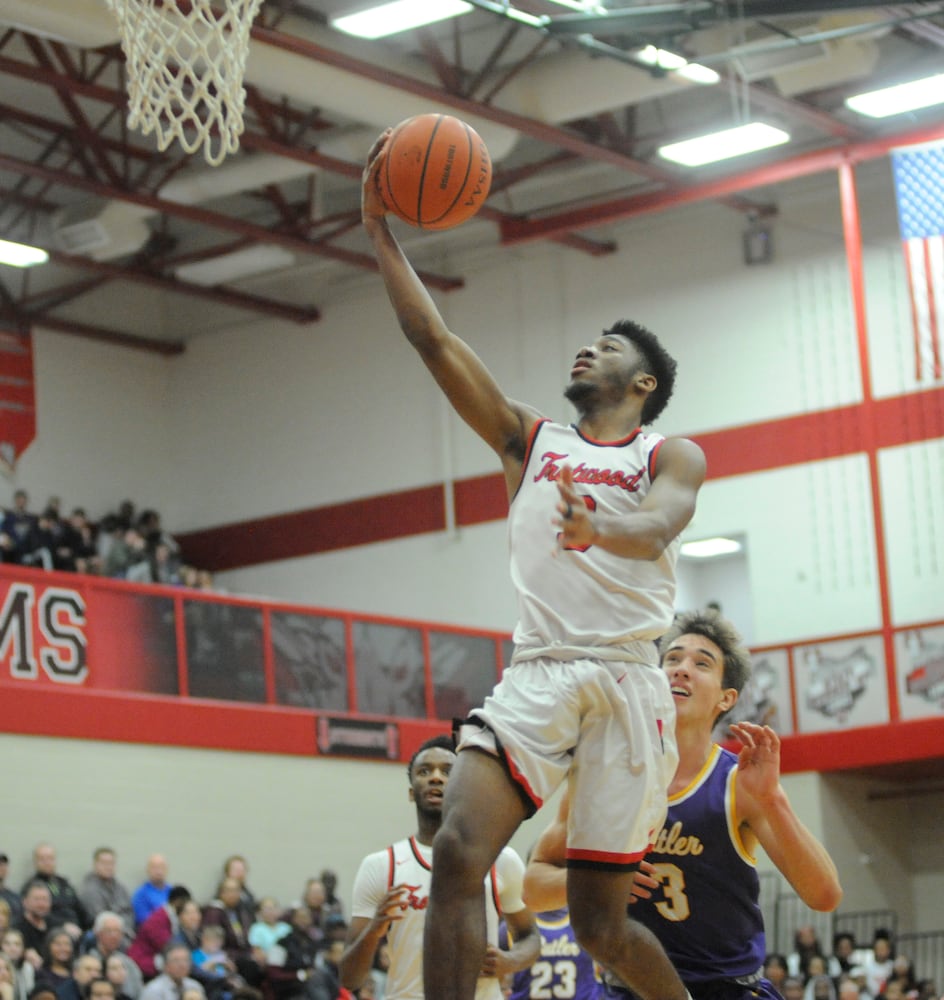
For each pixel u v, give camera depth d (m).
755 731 5.02
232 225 24.42
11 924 14.30
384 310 28.22
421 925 7.39
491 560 26.64
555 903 5.28
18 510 25.05
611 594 3.94
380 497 27.78
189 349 30.00
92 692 17.44
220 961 14.87
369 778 20.03
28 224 25.44
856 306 22.55
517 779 3.77
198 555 29.31
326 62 18.97
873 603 23.56
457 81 20.28
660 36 18.38
